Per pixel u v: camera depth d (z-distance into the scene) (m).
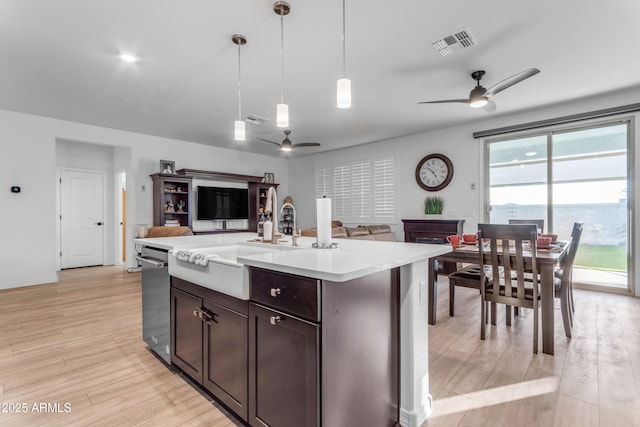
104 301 3.74
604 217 4.15
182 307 1.94
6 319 3.11
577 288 4.34
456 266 5.19
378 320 1.43
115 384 1.93
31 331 2.79
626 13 2.32
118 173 6.44
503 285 2.70
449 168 5.41
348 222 7.06
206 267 1.66
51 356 2.31
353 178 6.95
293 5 2.22
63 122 4.91
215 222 6.98
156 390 1.87
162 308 2.15
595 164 4.20
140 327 2.89
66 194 6.09
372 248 1.82
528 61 3.06
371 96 3.96
